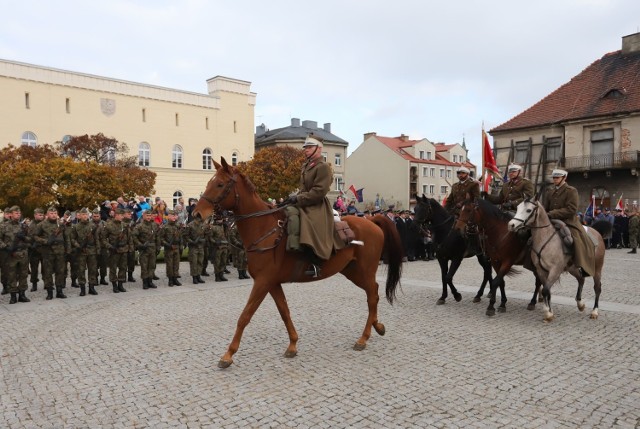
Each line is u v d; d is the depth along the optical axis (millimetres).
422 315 9070
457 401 4992
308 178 6383
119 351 6852
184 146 54594
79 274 11539
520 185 9914
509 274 9844
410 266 17516
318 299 10656
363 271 6914
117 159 43281
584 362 6254
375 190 65938
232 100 58719
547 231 8414
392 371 5910
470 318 8820
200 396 5168
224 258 13938
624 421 4535
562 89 37625
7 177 28875
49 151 35125
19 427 4488
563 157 35062
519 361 6293
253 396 5152
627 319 8672
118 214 12250
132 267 13766
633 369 5980
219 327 8219
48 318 9086
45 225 11188
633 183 32188
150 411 4805
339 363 6223
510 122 38094
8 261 10555
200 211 5855
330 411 4766
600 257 8992
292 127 72438
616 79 34719
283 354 6617
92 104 47656
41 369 6117
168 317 9047
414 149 65375
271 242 6031
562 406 4871
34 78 44031
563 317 8883
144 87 51375
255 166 43906
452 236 9891
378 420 4559
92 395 5234
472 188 10328
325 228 6215
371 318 6992
